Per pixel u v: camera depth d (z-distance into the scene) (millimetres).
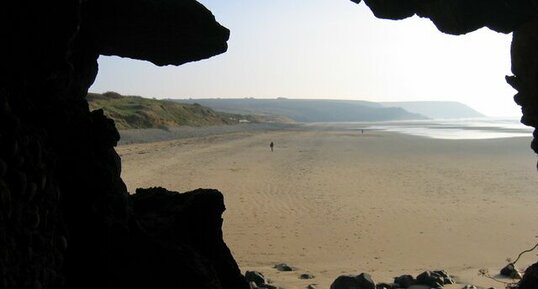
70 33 5062
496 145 64438
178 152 52312
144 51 7496
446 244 18000
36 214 4496
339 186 30516
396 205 24891
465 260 15883
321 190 29000
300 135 91188
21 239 4277
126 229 5746
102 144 5699
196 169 38406
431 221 21578
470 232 19719
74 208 5270
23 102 4766
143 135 73750
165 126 88750
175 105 117875
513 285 11383
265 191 28562
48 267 4676
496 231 19859
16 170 4293
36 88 5035
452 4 7938
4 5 4508
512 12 7695
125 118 85062
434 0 8281
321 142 71875
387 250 17188
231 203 25047
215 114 129250
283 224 20797
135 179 33250
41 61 4945
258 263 15492
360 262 15609
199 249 7098
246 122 146250
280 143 68938
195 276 6070
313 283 12523
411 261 15766
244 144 65875
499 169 39406
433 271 12672
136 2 6406
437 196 27453
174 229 6875
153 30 6801
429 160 46406
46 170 4824
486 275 13367
